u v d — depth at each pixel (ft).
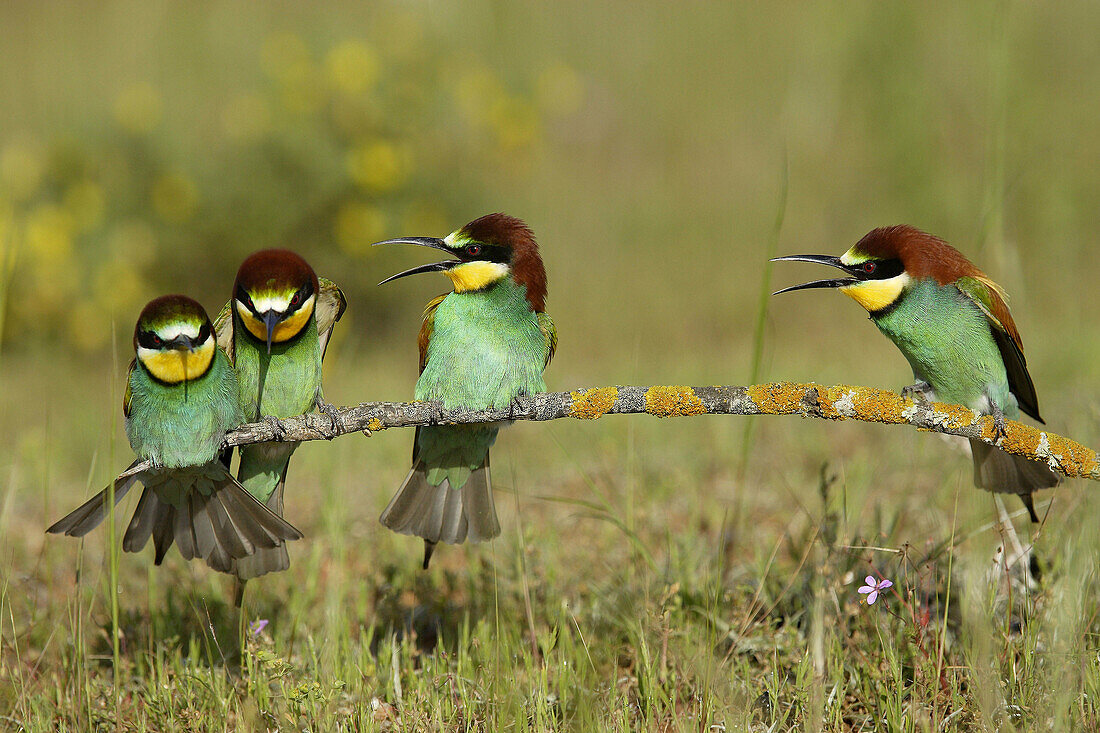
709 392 21.40
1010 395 26.25
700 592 26.48
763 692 23.13
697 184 83.25
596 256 75.20
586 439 43.34
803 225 76.79
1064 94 75.10
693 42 97.30
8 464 41.83
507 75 89.40
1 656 24.32
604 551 30.66
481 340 26.30
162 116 69.82
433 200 69.05
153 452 22.85
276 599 28.48
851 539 26.76
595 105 92.84
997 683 20.42
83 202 65.41
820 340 62.49
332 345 63.72
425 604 28.12
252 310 24.58
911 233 25.31
